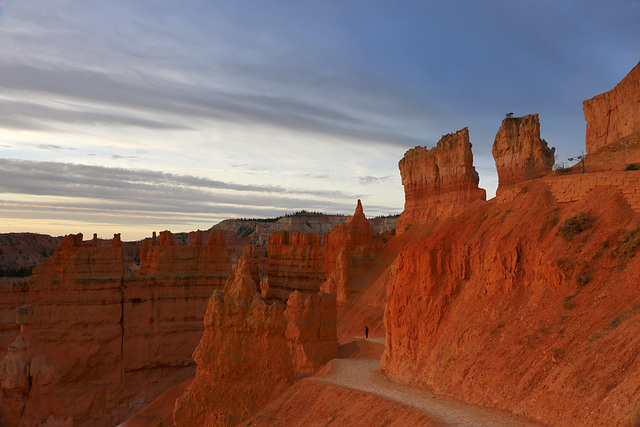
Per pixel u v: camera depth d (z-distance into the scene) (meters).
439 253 41.31
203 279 87.81
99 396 76.25
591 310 28.77
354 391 35.91
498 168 84.75
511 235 36.78
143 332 81.50
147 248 100.00
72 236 92.31
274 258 119.62
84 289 78.88
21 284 77.12
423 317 40.09
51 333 75.94
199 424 40.69
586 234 32.78
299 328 52.88
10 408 47.50
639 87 53.00
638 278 28.12
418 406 30.75
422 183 105.06
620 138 52.50
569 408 24.41
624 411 21.28
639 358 23.39
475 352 33.03
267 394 40.97
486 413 28.17
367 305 85.50
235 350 41.62
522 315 32.28
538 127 79.44
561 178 37.66
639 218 31.52
